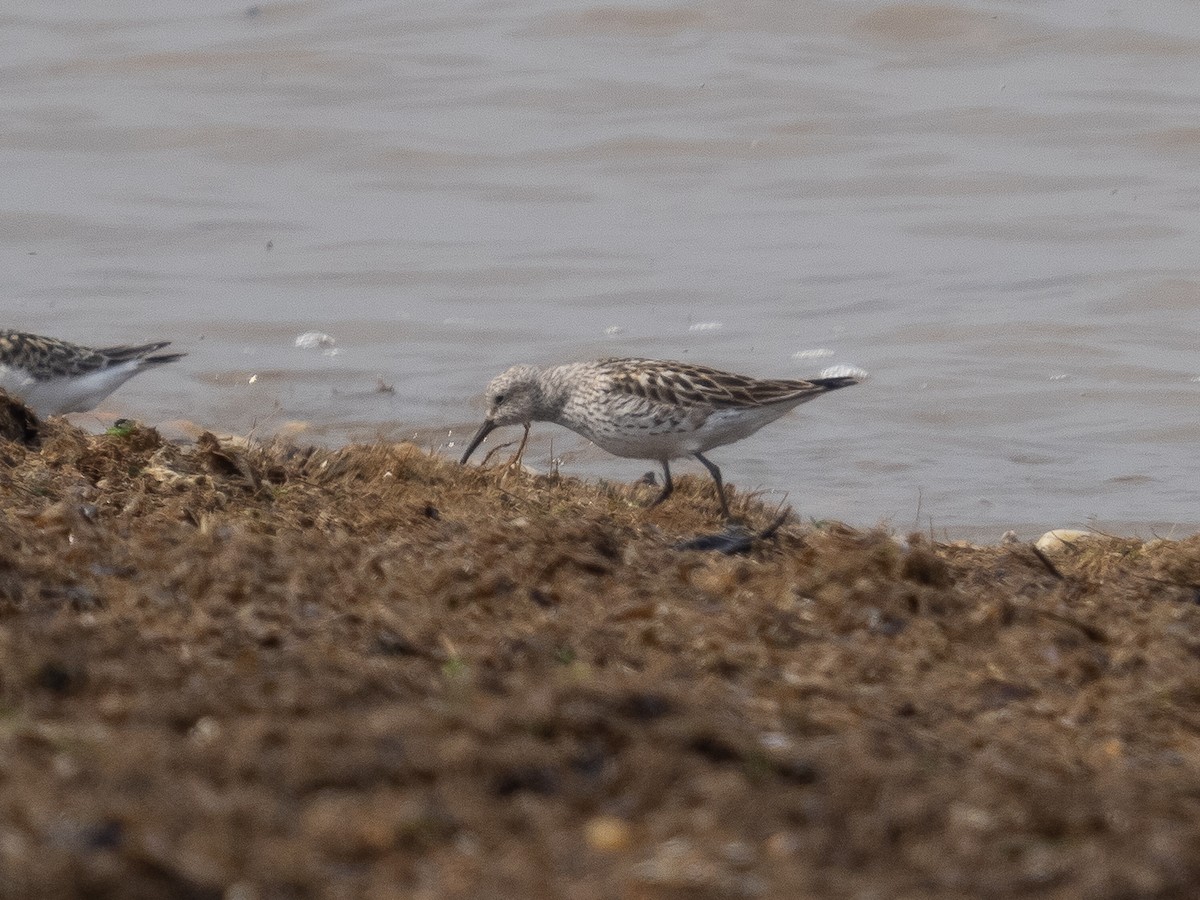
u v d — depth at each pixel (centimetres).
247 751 589
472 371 1958
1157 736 757
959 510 1512
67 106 3103
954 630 880
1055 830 586
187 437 1658
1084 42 3350
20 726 611
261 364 1969
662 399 1218
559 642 790
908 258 2400
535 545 966
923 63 3284
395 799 566
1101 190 2680
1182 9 3500
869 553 956
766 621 851
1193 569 1073
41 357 1543
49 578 830
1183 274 2280
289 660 709
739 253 2430
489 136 2953
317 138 2936
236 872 511
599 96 3114
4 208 2584
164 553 893
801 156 2872
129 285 2272
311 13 3634
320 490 1165
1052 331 2078
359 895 507
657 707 652
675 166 2830
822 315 2170
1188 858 555
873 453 1686
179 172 2792
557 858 535
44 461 1133
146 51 3403
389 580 893
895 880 537
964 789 606
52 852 508
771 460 1666
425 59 3331
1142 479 1603
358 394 1864
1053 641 870
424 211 2623
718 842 549
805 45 3359
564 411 1298
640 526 1143
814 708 729
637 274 2342
